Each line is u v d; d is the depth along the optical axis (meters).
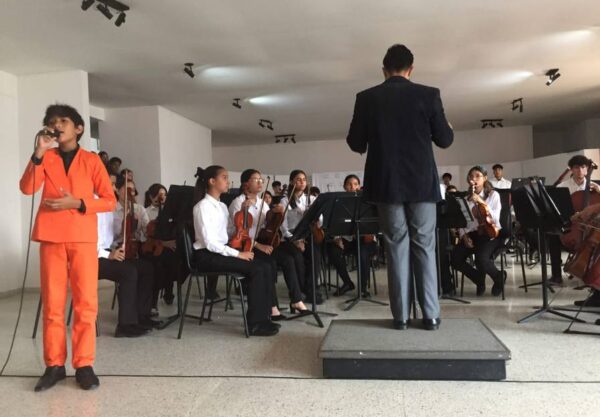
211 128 9.37
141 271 3.26
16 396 2.10
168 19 4.10
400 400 1.91
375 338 2.28
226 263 2.99
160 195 4.59
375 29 4.49
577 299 3.76
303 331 3.07
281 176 11.09
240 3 3.85
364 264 4.36
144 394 2.07
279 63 5.44
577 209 3.76
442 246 4.03
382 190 2.34
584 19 4.41
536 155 11.98
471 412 1.78
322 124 9.41
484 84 6.82
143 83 6.01
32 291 5.28
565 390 1.95
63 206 2.09
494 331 2.86
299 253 3.81
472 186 3.98
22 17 3.94
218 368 2.38
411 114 2.32
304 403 1.91
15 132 5.35
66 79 5.35
